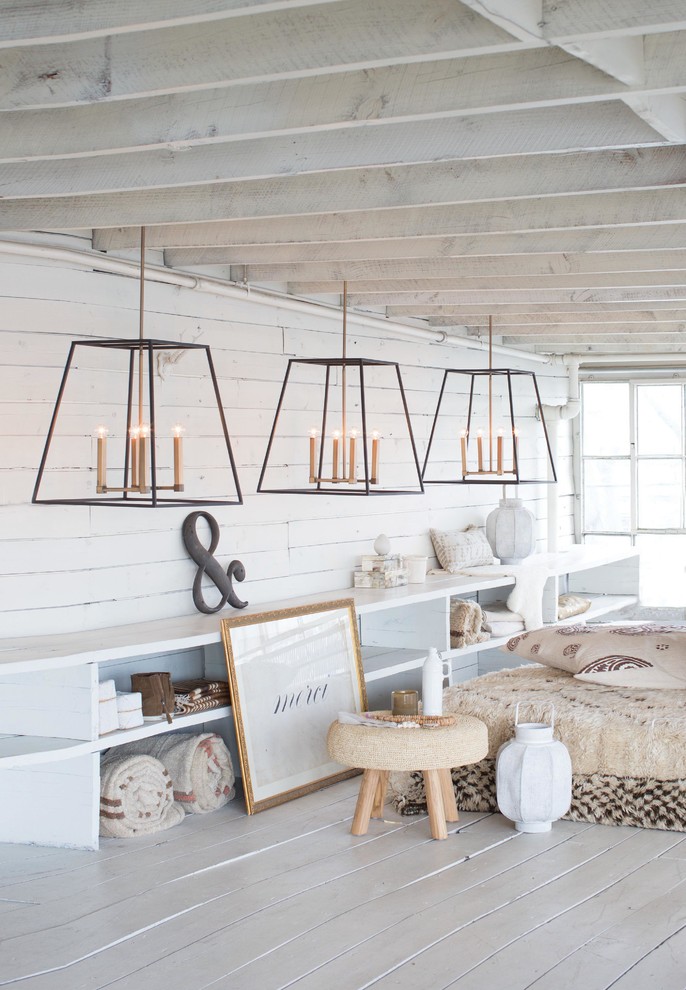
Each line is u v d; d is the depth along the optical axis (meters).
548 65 2.60
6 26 2.31
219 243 4.33
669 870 3.63
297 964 2.93
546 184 3.49
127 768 4.08
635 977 2.83
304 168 3.27
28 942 3.10
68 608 4.37
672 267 4.71
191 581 4.91
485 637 6.28
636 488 8.68
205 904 3.37
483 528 7.12
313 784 4.67
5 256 4.18
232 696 4.42
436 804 3.99
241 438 5.19
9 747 3.83
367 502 6.09
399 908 3.32
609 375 8.61
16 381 4.21
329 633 4.99
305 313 5.58
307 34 2.42
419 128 3.13
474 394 7.18
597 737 4.16
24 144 3.13
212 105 2.94
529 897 3.40
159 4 2.18
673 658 4.73
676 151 3.33
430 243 4.54
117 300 4.55
